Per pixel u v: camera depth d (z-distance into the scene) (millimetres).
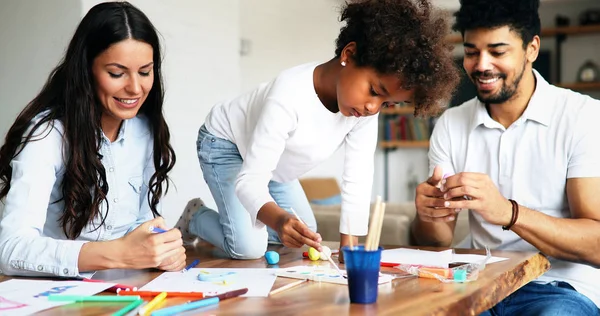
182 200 3908
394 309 1089
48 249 1405
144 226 1470
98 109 1670
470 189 1733
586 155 1932
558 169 1986
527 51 1991
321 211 3887
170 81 3760
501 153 2064
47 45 3189
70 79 1604
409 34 1511
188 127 3926
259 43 5781
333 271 1455
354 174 1934
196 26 3951
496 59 1960
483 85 2002
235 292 1191
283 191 2375
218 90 4160
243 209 2002
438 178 1822
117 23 1564
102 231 1778
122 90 1601
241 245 1879
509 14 1908
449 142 2195
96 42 1568
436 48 1548
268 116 1739
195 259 1847
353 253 1129
